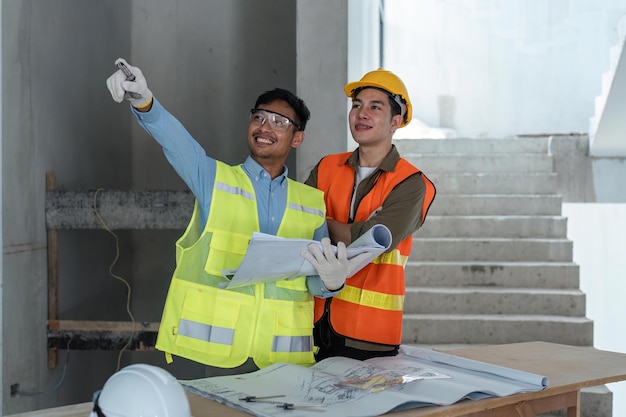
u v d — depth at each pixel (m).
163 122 1.68
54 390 3.65
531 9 6.71
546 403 1.73
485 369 1.69
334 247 1.65
